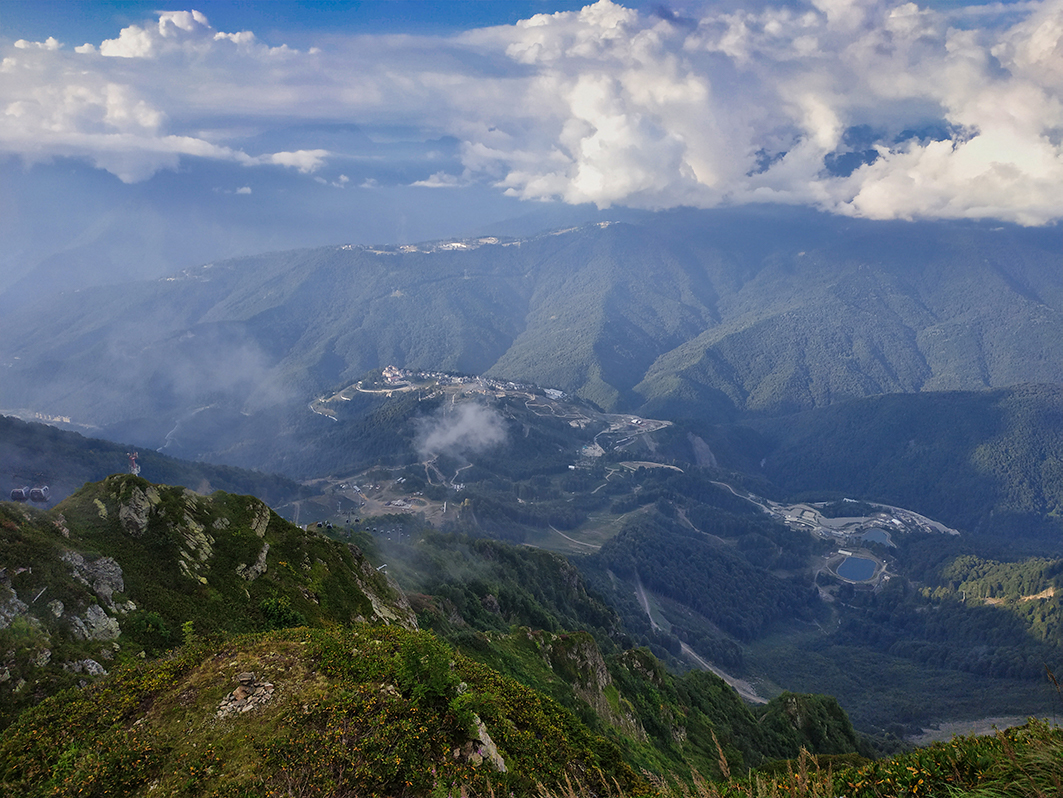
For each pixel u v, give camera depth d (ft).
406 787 56.54
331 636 79.82
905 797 50.21
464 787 58.70
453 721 66.54
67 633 104.94
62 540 124.77
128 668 75.15
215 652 74.43
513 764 69.36
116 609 117.70
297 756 57.00
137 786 54.65
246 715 62.34
